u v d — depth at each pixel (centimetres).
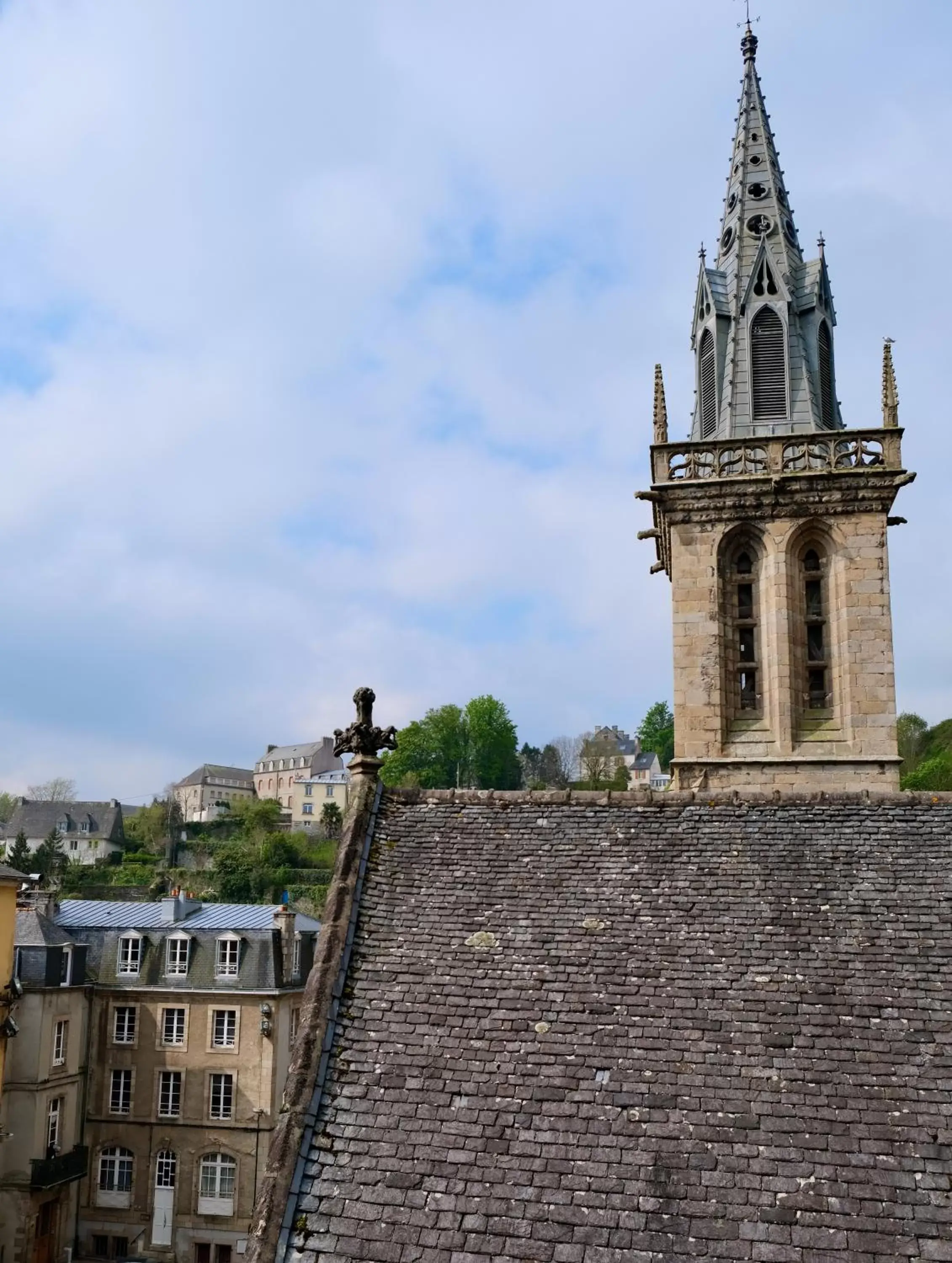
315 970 1445
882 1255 1077
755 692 3350
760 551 3403
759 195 3925
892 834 1587
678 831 1652
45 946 5622
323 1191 1212
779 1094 1239
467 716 15625
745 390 3691
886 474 3281
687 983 1389
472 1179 1198
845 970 1379
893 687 3209
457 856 1647
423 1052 1345
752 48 4162
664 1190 1159
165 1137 5812
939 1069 1248
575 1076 1290
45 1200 5456
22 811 16275
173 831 15712
